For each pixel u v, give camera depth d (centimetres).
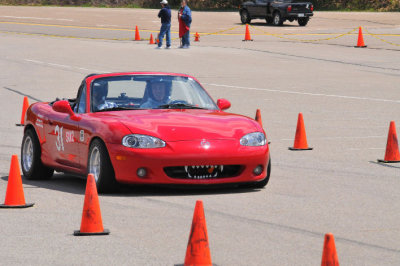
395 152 2286
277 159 2350
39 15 10956
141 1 14162
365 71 5038
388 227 1461
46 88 4294
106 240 1366
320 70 5112
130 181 1748
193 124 1809
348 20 9981
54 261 1230
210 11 12625
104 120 1825
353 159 2336
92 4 14162
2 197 1797
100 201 1716
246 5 9425
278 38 7469
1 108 3647
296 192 1828
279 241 1351
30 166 2105
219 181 1769
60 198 1784
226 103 2045
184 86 2038
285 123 3138
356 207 1650
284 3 8956
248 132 1822
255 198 1753
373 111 3428
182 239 1371
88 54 6050
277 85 4403
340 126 3033
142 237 1387
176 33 8281
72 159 1928
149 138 1744
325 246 912
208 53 6119
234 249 1296
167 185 1748
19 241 1363
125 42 7162
